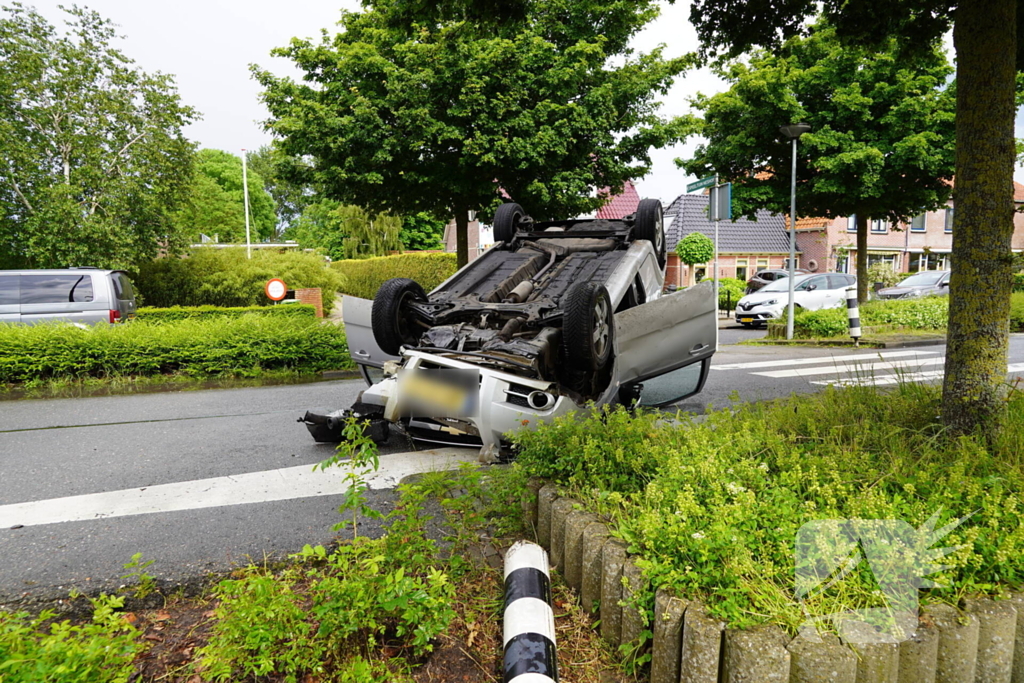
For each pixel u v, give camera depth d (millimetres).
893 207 15367
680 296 5688
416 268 25969
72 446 5500
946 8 4461
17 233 16578
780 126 13594
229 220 56188
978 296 3498
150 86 18031
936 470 2906
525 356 4781
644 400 7074
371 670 2287
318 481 4551
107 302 11055
